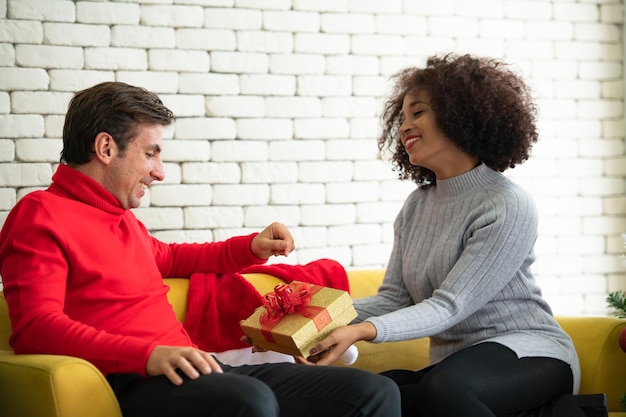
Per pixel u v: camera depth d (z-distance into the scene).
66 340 1.80
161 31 3.14
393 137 2.67
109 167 2.05
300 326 2.02
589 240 3.70
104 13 3.06
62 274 1.89
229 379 1.80
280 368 2.04
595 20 3.72
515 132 2.41
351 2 3.39
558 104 3.66
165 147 3.15
